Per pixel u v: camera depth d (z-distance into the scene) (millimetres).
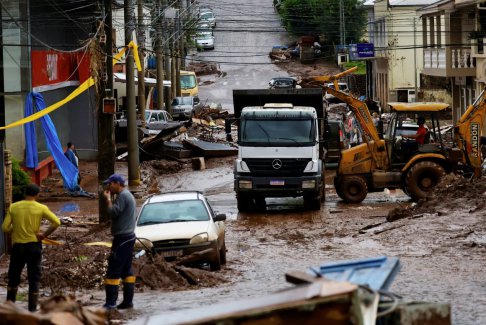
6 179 48906
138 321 16125
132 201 30188
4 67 74062
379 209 66312
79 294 34938
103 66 60469
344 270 17172
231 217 65250
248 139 67000
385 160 69938
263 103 75438
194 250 40688
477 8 107250
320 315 13984
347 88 183125
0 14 70812
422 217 55062
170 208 43969
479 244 44688
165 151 102438
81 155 103625
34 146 74688
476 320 25375
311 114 67562
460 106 123938
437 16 121562
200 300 31391
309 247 48938
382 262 17469
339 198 74562
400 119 70125
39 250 30000
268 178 66625
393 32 164750
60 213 68438
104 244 46188
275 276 39062
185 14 163125
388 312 15562
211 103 174000
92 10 92938
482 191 59594
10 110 75375
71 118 103062
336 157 93062
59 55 88438
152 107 154750
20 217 29672
